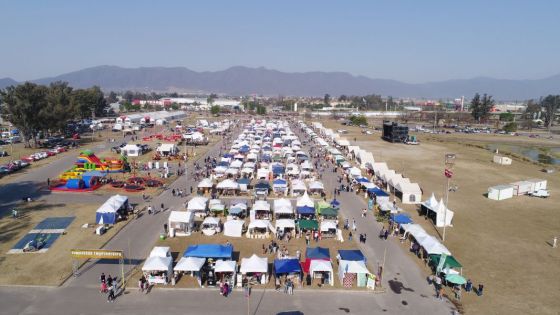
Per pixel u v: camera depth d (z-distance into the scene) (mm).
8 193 64062
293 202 64000
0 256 40812
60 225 49969
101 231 47250
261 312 32062
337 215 55062
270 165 84188
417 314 32625
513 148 146125
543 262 43719
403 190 65562
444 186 78812
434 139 162250
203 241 46719
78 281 36188
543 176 91750
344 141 123812
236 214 54250
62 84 159750
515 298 35688
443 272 38625
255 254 42375
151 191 67125
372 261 42562
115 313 31281
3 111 103938
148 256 41844
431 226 54656
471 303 34688
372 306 33625
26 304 32188
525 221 57969
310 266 37969
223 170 79812
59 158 93125
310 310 32656
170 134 141125
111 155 98750
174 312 31688
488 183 82812
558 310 33719
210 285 36312
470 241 49531
